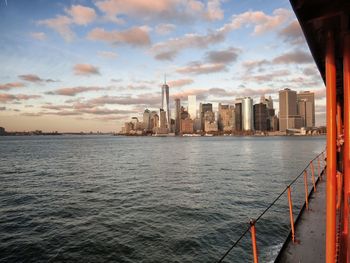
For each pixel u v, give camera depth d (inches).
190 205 816.9
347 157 127.1
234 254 480.7
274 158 2449.6
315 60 167.3
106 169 1798.7
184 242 537.6
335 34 127.3
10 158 2687.0
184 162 2212.1
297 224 275.6
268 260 445.4
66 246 530.0
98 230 613.6
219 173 1533.0
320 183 442.3
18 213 762.8
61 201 901.8
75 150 4045.3
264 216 682.2
